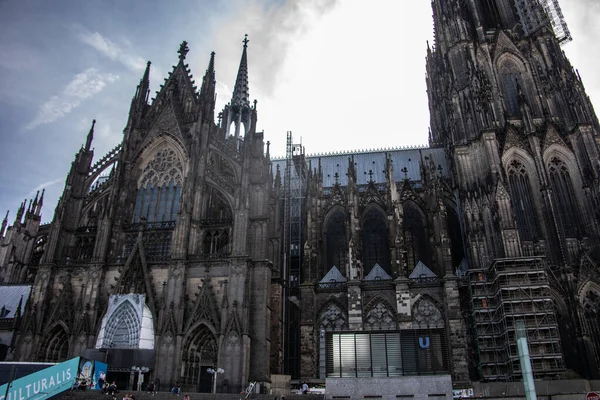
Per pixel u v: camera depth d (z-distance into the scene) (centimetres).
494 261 7644
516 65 9919
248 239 7494
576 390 6153
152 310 7056
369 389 4847
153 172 8562
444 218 8475
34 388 5116
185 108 8919
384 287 8294
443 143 11538
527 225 8344
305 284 8444
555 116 9088
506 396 5238
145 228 7900
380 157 11556
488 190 8388
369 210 9838
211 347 7025
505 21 10569
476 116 9106
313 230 8938
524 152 8738
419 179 10769
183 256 7294
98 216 8506
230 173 8694
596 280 7494
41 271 7656
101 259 7569
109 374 6756
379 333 5403
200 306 6950
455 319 7669
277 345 7600
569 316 7456
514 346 7150
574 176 8475
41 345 7188
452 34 10456
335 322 8344
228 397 5803
